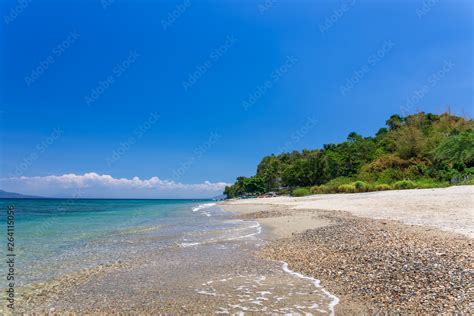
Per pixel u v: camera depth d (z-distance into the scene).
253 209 47.84
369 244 13.58
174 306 8.02
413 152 75.62
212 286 9.54
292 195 90.44
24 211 59.25
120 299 8.67
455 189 38.66
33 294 9.30
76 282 10.45
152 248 16.28
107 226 28.17
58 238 20.50
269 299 8.29
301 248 14.62
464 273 8.70
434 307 6.93
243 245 16.58
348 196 50.56
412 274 9.10
